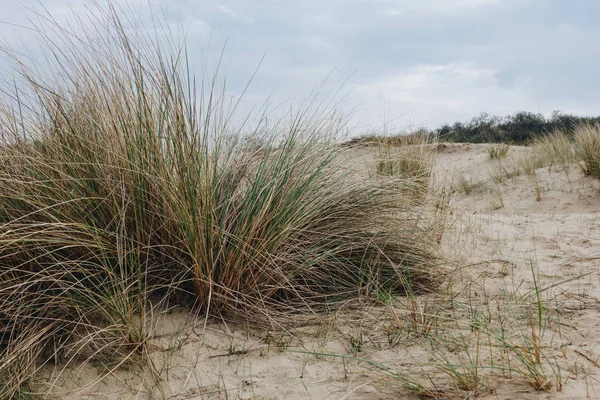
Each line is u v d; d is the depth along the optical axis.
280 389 2.24
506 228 5.54
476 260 4.22
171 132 2.90
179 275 2.94
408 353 2.52
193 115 3.00
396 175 4.28
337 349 2.61
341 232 3.52
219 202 3.19
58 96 2.89
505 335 2.66
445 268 3.76
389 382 2.22
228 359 2.50
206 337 2.66
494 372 2.25
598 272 3.80
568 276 3.76
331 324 2.89
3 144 2.80
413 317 2.91
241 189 3.40
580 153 9.91
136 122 2.88
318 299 3.22
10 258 2.59
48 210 2.69
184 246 2.91
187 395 2.21
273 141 3.69
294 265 3.20
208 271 2.82
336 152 3.92
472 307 3.13
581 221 5.92
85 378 2.29
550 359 2.37
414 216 4.14
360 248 3.59
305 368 2.41
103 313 2.53
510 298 3.28
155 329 2.64
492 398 2.04
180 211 2.80
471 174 12.21
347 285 3.39
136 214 2.79
